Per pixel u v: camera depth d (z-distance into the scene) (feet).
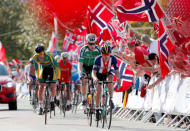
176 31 90.43
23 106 149.38
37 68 105.81
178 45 89.76
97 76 84.53
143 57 96.99
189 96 81.25
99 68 82.89
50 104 103.55
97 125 84.33
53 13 173.58
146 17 94.58
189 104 81.25
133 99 103.76
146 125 89.15
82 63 91.09
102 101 82.74
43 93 109.19
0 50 231.91
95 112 84.99
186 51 88.58
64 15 157.89
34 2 218.59
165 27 91.61
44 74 104.37
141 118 105.91
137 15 95.35
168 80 87.97
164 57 89.10
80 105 148.05
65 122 93.66
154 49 102.47
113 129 80.43
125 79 103.91
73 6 144.77
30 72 125.39
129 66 104.53
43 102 110.63
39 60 101.91
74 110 134.21
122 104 111.24
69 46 175.63
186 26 90.63
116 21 117.29
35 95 120.88
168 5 94.89
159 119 91.91
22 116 107.76
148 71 96.02
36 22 236.84
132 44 98.17
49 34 254.06
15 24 472.85
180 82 84.12
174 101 85.20
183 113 82.58
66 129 79.10
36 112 120.88
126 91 104.22
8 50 461.78
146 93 96.48
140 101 99.91
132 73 103.55
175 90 85.30
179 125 89.66
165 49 89.92
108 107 81.92
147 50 106.93
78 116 110.73
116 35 116.26
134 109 102.47
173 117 92.38
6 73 134.92
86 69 93.66
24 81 210.79
